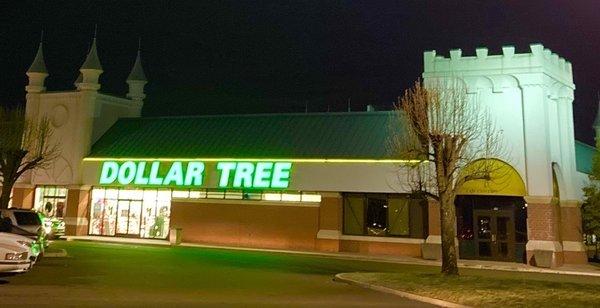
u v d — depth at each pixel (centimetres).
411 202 3378
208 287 1728
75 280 1781
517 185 3059
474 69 3155
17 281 1695
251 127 4034
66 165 4316
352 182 3459
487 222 3244
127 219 4156
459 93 2770
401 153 2959
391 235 3397
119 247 3475
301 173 3594
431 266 2802
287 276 2138
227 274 2139
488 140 2905
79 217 4181
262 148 3791
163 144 4153
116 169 4141
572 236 3103
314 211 3566
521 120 3073
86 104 4347
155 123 4431
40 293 1455
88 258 2625
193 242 3869
